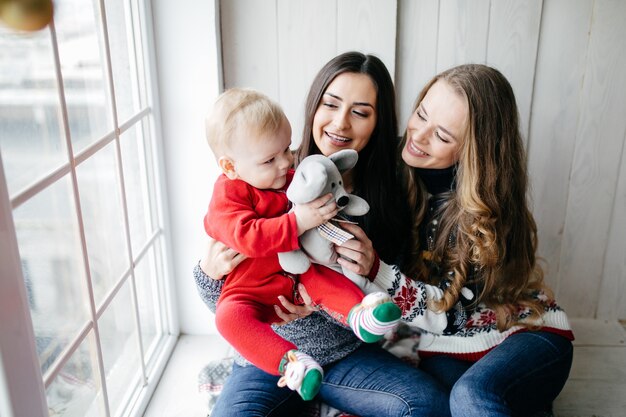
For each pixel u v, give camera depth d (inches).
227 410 58.3
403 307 59.7
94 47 60.8
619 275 85.9
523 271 64.9
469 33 76.1
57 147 54.5
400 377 60.2
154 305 80.2
